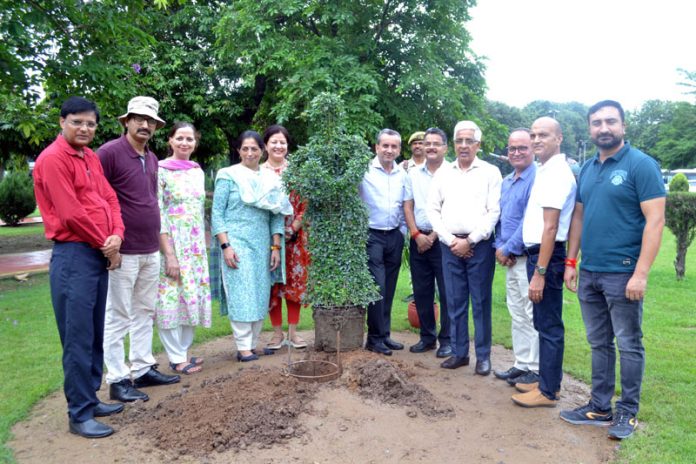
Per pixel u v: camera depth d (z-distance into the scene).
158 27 12.70
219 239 4.81
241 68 12.19
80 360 3.41
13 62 7.51
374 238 5.01
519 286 4.28
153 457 3.16
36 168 3.32
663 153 35.41
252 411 3.49
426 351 5.37
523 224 4.05
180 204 4.52
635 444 3.29
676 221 9.14
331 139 4.49
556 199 3.64
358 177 4.41
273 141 5.05
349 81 9.80
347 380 3.98
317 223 4.52
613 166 3.40
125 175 3.92
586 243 3.55
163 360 5.11
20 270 10.20
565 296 8.07
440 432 3.45
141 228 4.00
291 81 9.89
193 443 3.25
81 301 3.37
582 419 3.65
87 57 7.91
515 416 3.74
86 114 3.31
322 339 4.52
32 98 8.35
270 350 5.22
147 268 4.16
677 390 4.15
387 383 3.88
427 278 5.23
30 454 3.22
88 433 3.42
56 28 7.68
